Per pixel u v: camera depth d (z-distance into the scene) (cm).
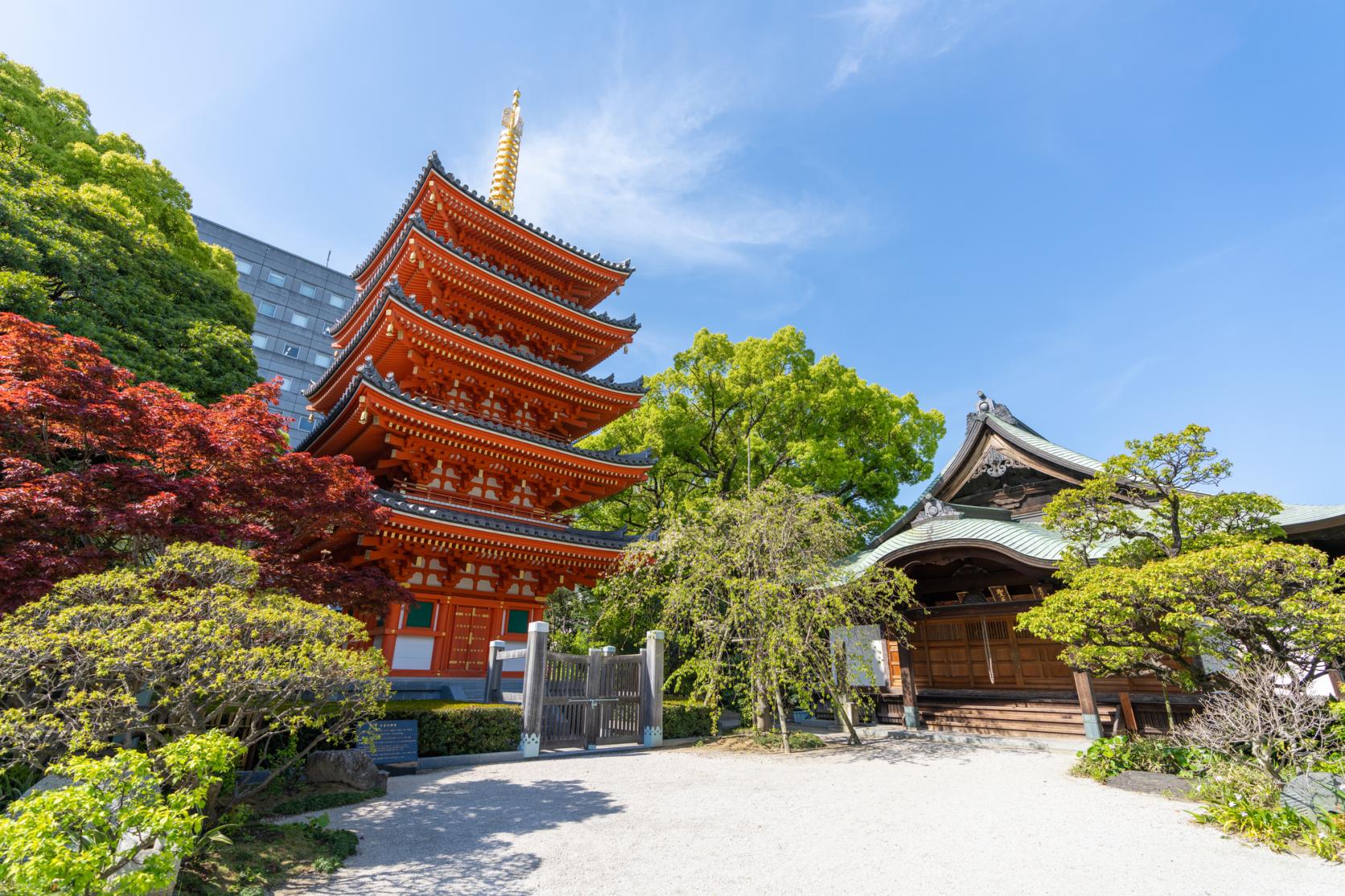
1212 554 877
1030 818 796
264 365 5644
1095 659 1098
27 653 586
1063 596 1100
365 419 1745
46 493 832
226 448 1020
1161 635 1056
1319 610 809
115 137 2219
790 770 1145
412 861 651
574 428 2439
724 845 700
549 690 1384
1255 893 554
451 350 1950
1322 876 588
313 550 1795
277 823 750
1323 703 887
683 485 2934
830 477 2592
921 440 3100
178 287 1928
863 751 1354
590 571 2019
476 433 1845
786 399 2775
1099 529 1258
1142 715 1361
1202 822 754
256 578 836
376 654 787
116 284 1650
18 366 884
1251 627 911
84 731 570
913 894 561
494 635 1886
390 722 1142
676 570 1659
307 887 576
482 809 859
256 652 644
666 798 923
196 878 560
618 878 599
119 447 992
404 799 920
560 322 2333
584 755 1353
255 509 1045
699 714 1625
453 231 2292
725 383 2877
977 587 1655
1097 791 940
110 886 404
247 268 5747
